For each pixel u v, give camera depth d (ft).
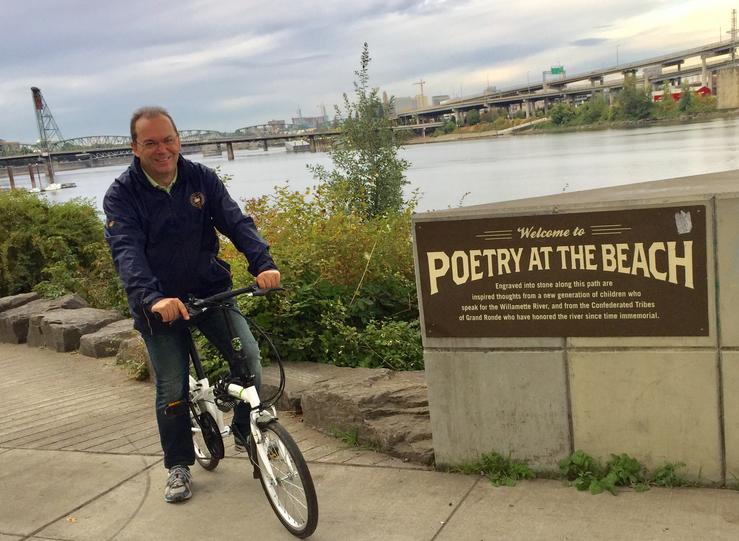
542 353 11.23
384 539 10.21
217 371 17.54
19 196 40.42
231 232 11.41
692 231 10.14
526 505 10.77
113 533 11.20
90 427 16.55
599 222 10.54
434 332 11.68
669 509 10.21
